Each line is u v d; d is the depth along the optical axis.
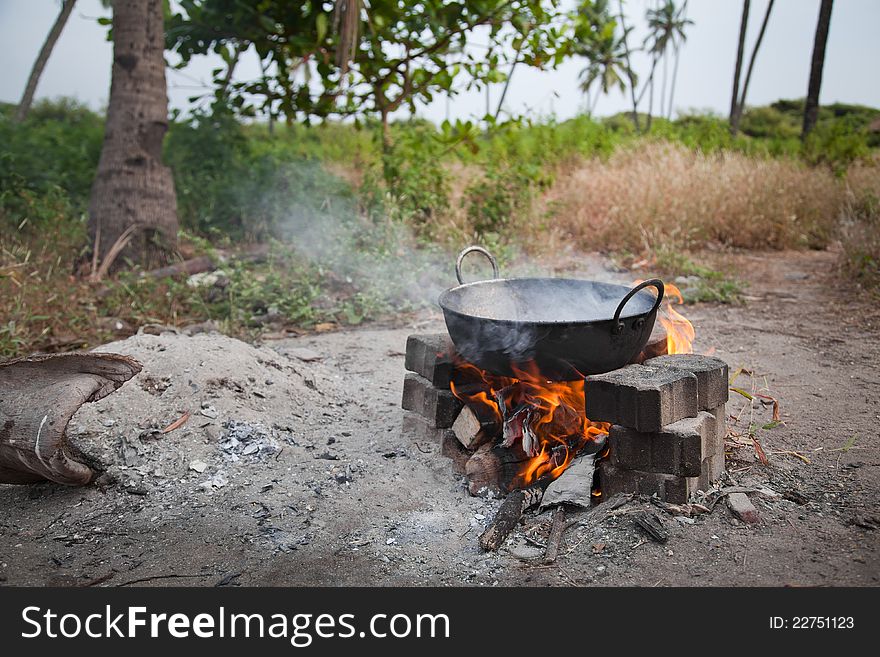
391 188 8.67
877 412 4.08
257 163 9.59
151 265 7.49
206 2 8.39
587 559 2.73
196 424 3.66
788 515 2.94
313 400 4.22
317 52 8.32
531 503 3.07
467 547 2.86
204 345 4.24
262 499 3.20
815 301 6.88
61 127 12.90
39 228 7.98
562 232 9.30
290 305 6.32
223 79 9.14
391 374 4.90
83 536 2.96
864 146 15.48
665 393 2.85
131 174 7.56
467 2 8.23
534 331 2.93
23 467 3.09
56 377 3.14
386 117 9.16
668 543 2.77
